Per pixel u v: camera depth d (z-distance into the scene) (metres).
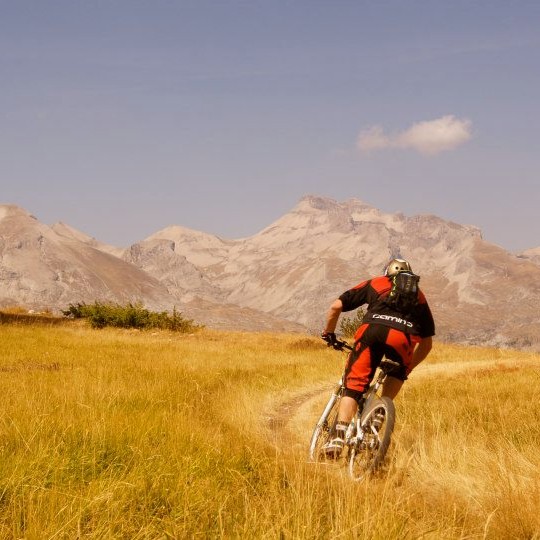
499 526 4.60
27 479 4.81
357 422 6.26
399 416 9.50
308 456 6.88
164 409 8.86
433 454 6.53
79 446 5.94
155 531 4.16
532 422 8.73
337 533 4.09
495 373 16.81
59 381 11.96
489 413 9.62
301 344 28.64
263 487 5.20
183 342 27.73
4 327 28.31
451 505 5.09
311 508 4.49
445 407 10.15
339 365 19.58
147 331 33.38
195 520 4.37
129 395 10.10
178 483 4.95
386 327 6.40
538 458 6.16
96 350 20.77
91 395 9.73
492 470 5.77
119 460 5.67
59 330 29.34
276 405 11.98
